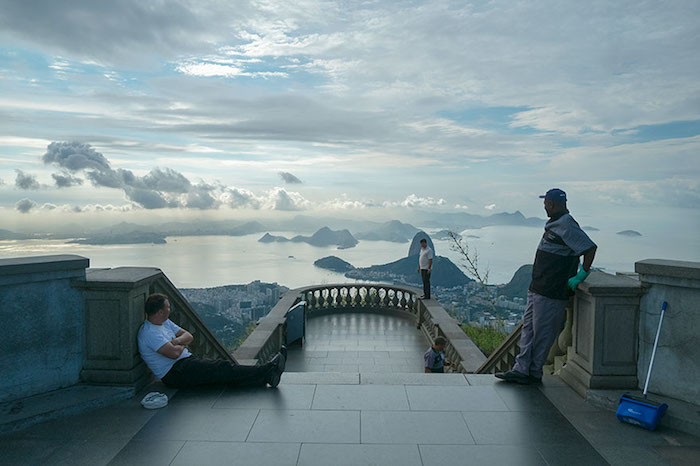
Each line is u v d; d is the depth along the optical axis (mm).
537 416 4242
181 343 4785
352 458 3549
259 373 4785
